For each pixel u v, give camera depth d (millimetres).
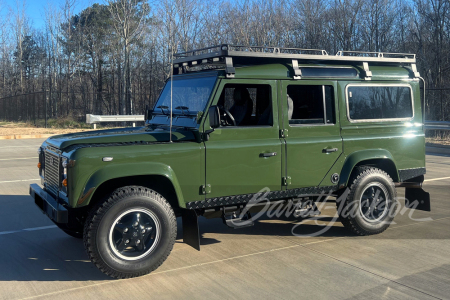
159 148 4336
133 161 4211
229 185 4691
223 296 3791
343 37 27734
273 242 5312
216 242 5336
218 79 4613
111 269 4074
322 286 3977
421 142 5914
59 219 4082
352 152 5418
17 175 9938
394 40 27703
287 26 26812
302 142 5051
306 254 4855
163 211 4293
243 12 26297
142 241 4219
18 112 33531
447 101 21344
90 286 4043
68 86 40156
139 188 4285
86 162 4031
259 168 4820
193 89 4914
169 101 5316
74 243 5332
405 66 6105
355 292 3844
